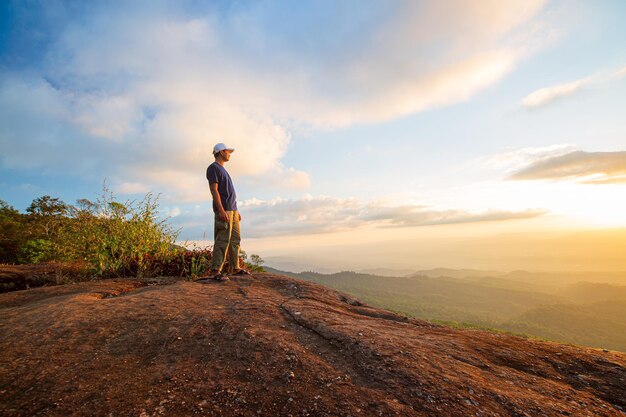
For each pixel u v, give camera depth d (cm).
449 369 192
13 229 1791
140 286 471
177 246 647
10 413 145
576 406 161
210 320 270
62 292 409
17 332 240
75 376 181
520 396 167
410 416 143
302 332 254
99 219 632
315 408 150
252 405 154
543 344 250
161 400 158
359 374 184
